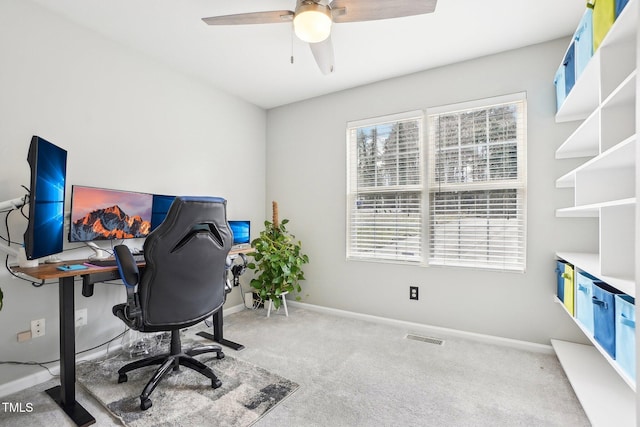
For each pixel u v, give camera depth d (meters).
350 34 2.21
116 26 2.13
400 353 2.30
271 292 3.19
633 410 1.49
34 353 1.91
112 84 2.29
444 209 2.72
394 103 2.92
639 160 0.92
